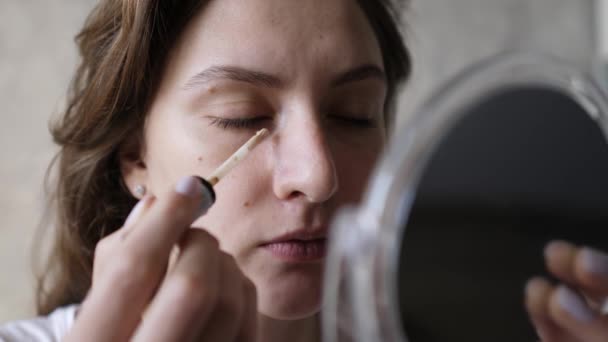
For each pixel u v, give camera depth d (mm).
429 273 517
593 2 1817
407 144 514
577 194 625
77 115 1098
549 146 601
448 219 528
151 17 921
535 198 585
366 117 952
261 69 853
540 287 588
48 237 1914
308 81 861
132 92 973
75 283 1267
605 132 640
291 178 816
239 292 595
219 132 875
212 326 578
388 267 498
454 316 526
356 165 917
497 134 564
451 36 1934
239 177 851
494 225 559
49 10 1936
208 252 588
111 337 565
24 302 1930
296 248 845
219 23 881
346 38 887
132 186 1062
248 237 852
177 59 910
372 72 924
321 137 838
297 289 850
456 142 533
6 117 1943
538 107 590
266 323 996
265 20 866
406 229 505
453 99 537
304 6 876
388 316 494
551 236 597
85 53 1135
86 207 1149
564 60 618
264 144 856
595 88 626
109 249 644
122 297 567
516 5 1896
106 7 1051
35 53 1938
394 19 1322
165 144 929
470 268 542
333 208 872
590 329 607
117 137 1024
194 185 621
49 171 1320
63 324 1074
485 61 562
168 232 590
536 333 584
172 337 535
